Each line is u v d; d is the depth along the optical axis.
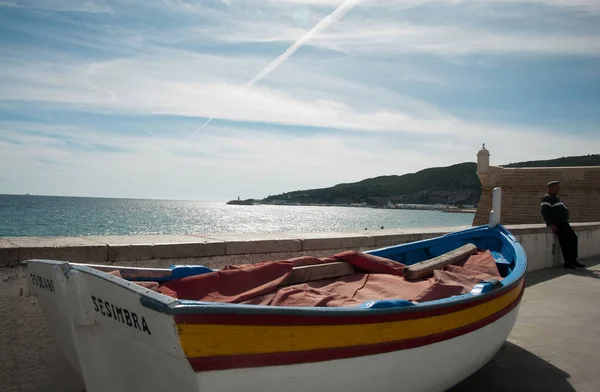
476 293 4.30
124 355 2.99
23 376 4.50
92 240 5.51
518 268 5.54
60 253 4.72
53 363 4.67
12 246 4.50
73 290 3.03
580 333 6.80
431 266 5.30
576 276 11.48
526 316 7.71
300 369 2.99
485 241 7.33
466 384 5.02
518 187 33.81
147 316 2.62
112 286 2.81
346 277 5.18
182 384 2.73
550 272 12.09
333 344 3.12
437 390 4.13
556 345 6.28
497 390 4.89
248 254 6.41
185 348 2.55
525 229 11.96
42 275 3.49
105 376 3.23
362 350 3.28
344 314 3.14
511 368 5.48
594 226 16.20
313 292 4.31
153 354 2.76
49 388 4.65
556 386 4.99
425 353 3.74
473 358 4.39
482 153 35.59
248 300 4.07
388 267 5.29
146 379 2.94
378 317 3.35
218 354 2.66
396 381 3.60
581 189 30.56
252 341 2.78
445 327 3.88
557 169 31.67
